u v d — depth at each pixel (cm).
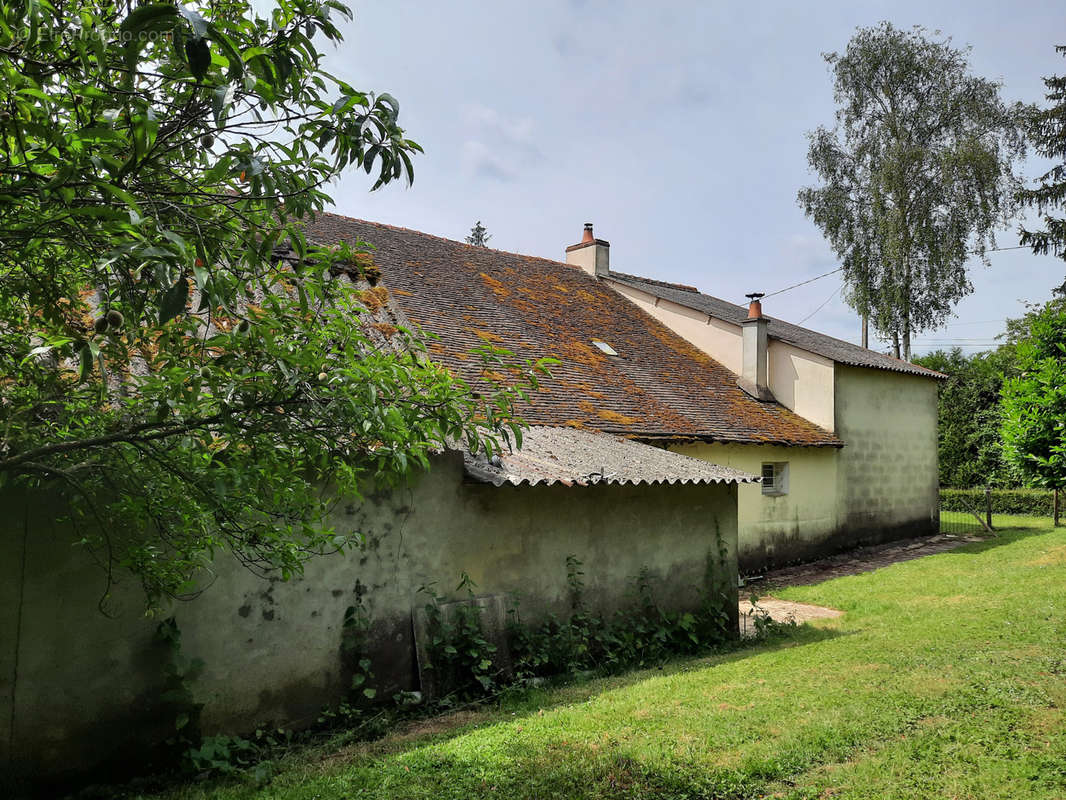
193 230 269
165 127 273
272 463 384
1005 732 544
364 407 348
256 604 600
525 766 502
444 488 741
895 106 2836
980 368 3281
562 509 846
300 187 291
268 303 359
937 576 1334
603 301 1945
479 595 758
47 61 236
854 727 560
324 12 262
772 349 1889
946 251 2708
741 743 538
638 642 870
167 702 542
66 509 502
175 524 443
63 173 213
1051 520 2347
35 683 491
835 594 1237
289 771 525
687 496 988
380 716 650
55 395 360
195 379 313
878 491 1911
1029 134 2481
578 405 1257
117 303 311
